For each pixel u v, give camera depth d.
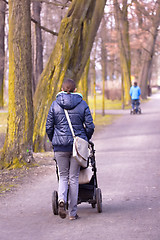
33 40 44.94
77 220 8.98
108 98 83.38
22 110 15.97
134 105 45.28
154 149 20.77
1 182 13.35
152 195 11.16
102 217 9.15
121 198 10.95
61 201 8.55
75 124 8.93
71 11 20.11
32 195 11.62
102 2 20.33
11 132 15.95
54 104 9.03
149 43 72.06
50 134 9.19
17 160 15.85
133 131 29.39
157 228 8.14
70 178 9.05
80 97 9.06
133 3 55.62
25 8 15.88
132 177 13.88
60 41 20.17
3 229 8.45
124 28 63.81
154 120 36.72
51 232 8.16
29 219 9.19
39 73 45.03
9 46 16.02
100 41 38.97
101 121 37.78
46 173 14.90
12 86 15.95
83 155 8.80
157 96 101.44
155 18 61.88
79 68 20.83
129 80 63.62
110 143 23.75
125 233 7.89
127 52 64.25
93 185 9.43
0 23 48.97
